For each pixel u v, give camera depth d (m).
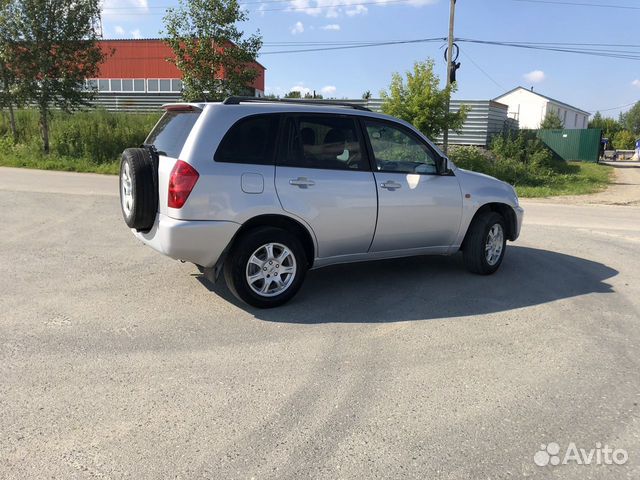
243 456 2.88
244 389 3.59
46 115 20.30
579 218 12.26
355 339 4.46
